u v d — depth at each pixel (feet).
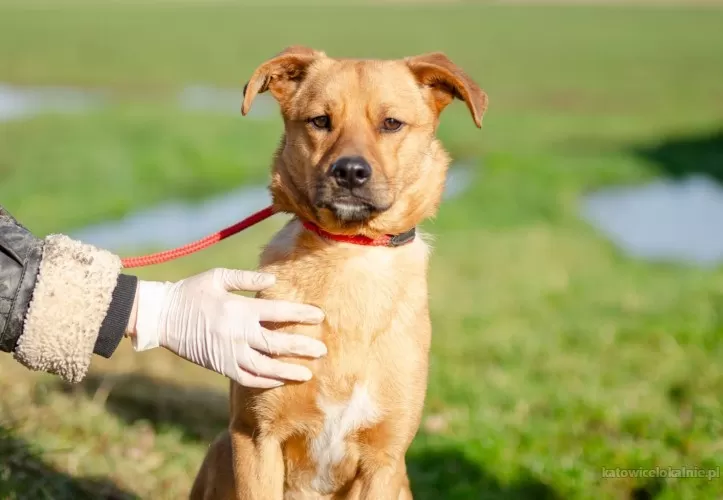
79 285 11.28
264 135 71.51
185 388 22.91
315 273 13.20
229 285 12.46
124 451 18.63
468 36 151.43
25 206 47.75
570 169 63.41
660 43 147.74
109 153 60.90
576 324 30.76
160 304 12.35
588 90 103.45
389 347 13.06
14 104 80.84
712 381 24.56
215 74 107.45
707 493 17.57
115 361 23.90
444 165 14.42
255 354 12.19
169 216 48.96
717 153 71.82
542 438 20.84
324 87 13.79
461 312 32.78
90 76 101.65
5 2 212.23
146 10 196.34
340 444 13.25
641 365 26.55
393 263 13.51
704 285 36.27
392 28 160.25
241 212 50.65
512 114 88.53
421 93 14.42
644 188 61.36
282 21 169.99
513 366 26.66
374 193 13.07
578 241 46.11
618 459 19.17
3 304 11.09
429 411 23.15
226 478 14.15
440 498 18.38
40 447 17.26
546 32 162.71
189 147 64.75
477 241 45.34
